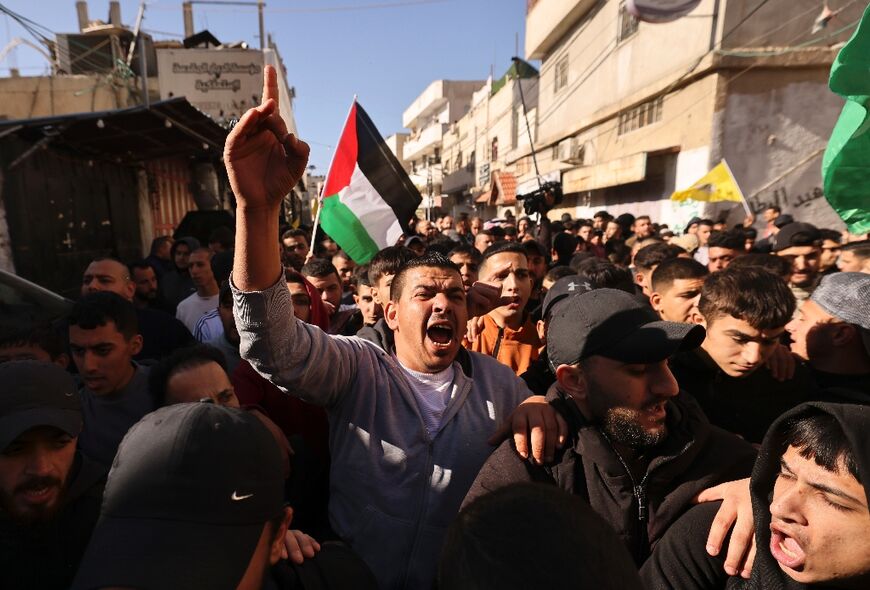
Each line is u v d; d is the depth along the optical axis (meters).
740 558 1.07
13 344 2.16
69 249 7.73
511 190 22.14
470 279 3.53
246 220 1.29
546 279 3.66
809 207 10.30
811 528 0.90
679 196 8.70
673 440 1.37
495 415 1.76
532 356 3.04
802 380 2.01
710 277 2.01
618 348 1.30
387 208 4.14
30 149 6.34
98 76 12.02
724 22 9.86
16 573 1.32
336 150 4.04
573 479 1.39
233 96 11.41
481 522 0.66
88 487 1.44
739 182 10.23
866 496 0.81
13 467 1.30
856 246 3.03
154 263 6.24
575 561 0.60
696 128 10.58
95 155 8.72
